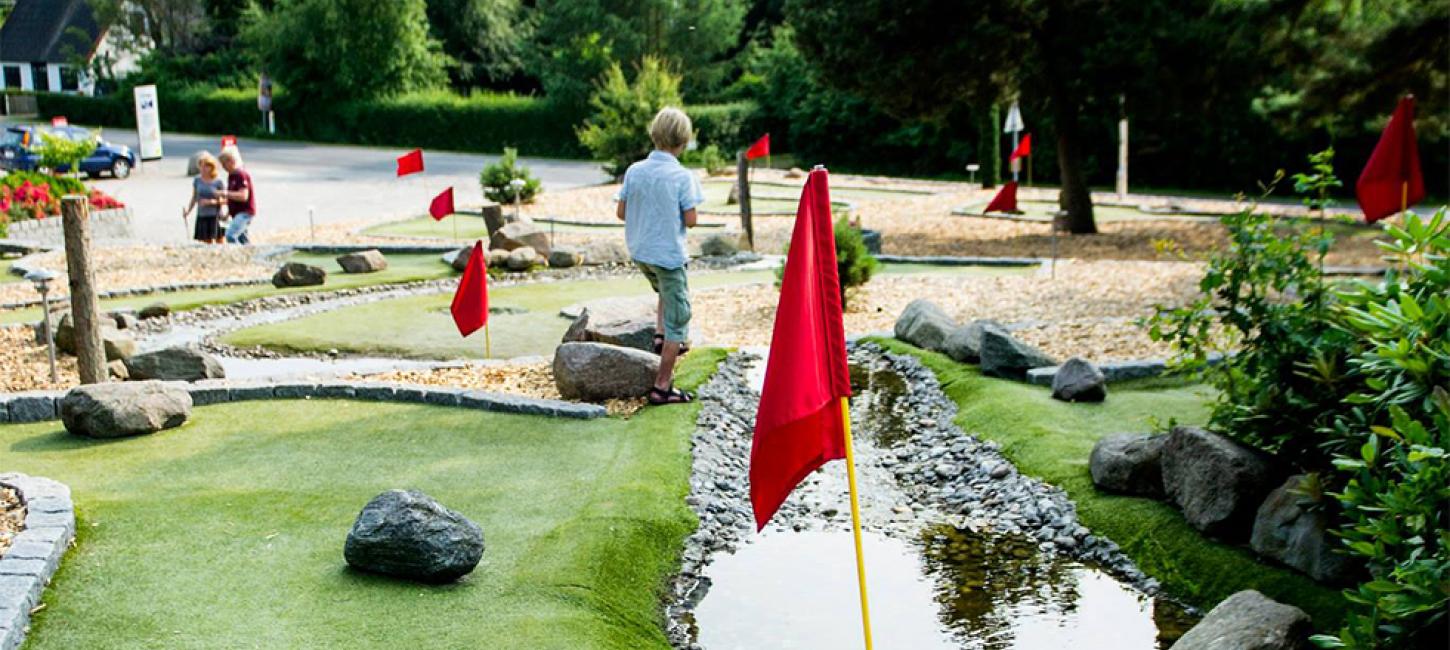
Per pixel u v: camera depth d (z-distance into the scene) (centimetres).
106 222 2084
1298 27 1839
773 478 415
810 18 1988
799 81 4347
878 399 960
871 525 697
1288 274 647
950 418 885
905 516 711
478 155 4459
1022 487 731
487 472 706
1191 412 825
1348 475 555
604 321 992
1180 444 646
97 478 681
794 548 660
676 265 834
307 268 1500
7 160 3159
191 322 1302
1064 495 704
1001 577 620
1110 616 571
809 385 413
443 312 1326
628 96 3284
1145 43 1867
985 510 715
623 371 861
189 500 645
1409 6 1748
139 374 948
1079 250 1938
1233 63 1873
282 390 870
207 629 490
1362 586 432
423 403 854
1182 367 708
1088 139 3722
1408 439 431
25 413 805
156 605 511
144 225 2309
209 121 5109
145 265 1667
